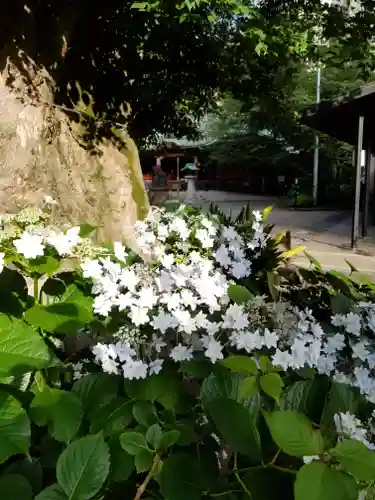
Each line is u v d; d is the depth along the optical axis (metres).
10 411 0.92
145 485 0.94
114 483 0.98
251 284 1.79
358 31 5.99
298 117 9.98
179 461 0.94
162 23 4.93
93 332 1.45
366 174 11.10
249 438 0.95
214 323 1.33
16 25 3.92
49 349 1.13
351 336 1.44
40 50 4.18
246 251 2.05
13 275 1.28
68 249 1.35
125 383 1.22
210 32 6.16
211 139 27.59
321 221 14.25
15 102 3.89
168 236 1.98
